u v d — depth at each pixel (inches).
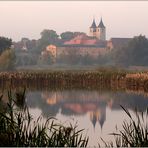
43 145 637.3
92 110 2144.4
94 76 4320.9
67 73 4424.2
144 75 3941.9
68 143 660.7
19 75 4320.9
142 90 3447.3
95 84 4308.6
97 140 1166.3
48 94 3093.0
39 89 3582.7
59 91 3398.1
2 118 698.8
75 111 2089.1
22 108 834.2
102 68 5000.0
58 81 4343.0
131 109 2106.3
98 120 1716.3
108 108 2225.6
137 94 3036.4
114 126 1503.4
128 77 4057.6
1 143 623.2
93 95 3034.0
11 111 711.7
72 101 2625.5
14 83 4266.7
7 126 681.6
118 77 4202.8
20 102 847.1
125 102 2496.3
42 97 2829.7
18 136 645.9
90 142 1125.1
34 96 2888.8
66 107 2273.6
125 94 3063.5
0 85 3956.7
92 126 1512.1
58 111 2058.3
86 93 3208.7
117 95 2997.0
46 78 4328.3
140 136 667.4
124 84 4116.6
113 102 2532.0
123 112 2001.7
